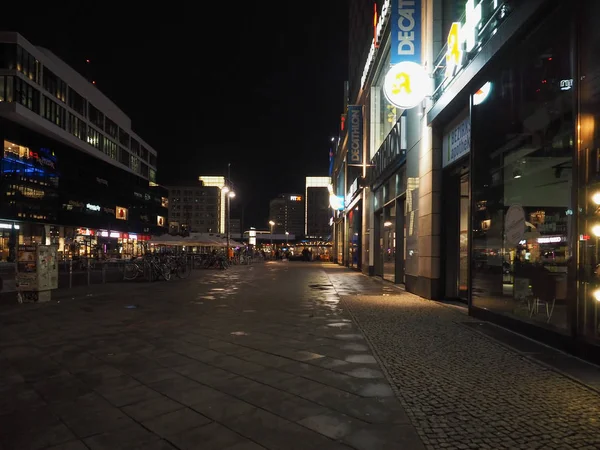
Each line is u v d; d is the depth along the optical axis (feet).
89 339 24.39
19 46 158.81
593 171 18.95
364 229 90.58
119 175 239.50
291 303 39.86
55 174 173.27
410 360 19.39
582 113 19.71
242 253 156.76
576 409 13.44
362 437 11.58
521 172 25.30
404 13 42.88
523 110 25.13
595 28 18.86
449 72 34.32
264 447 11.05
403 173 55.01
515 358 19.60
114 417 13.12
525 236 24.71
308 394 15.06
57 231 180.65
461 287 40.09
